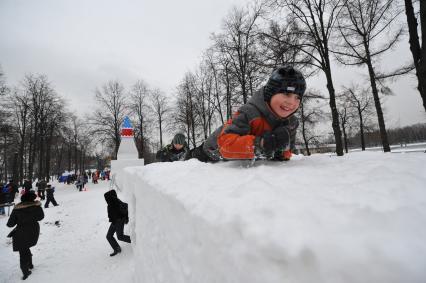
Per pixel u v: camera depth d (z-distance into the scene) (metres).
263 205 0.70
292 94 1.71
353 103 20.98
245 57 13.22
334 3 9.57
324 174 1.10
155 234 1.62
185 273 1.02
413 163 1.20
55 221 8.62
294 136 2.04
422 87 4.46
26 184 14.96
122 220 5.19
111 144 29.09
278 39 9.66
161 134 29.64
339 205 0.64
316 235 0.49
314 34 9.61
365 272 0.40
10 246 6.79
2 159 36.88
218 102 19.84
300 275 0.47
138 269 2.36
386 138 9.47
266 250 0.54
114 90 29.14
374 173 1.02
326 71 9.35
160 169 2.15
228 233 0.69
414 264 0.38
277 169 1.36
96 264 4.77
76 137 37.78
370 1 9.27
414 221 0.51
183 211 1.04
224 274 0.71
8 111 24.31
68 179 29.72
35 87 26.89
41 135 27.27
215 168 1.71
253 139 1.60
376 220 0.52
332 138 20.80
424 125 39.34
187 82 23.16
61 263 5.05
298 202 0.69
